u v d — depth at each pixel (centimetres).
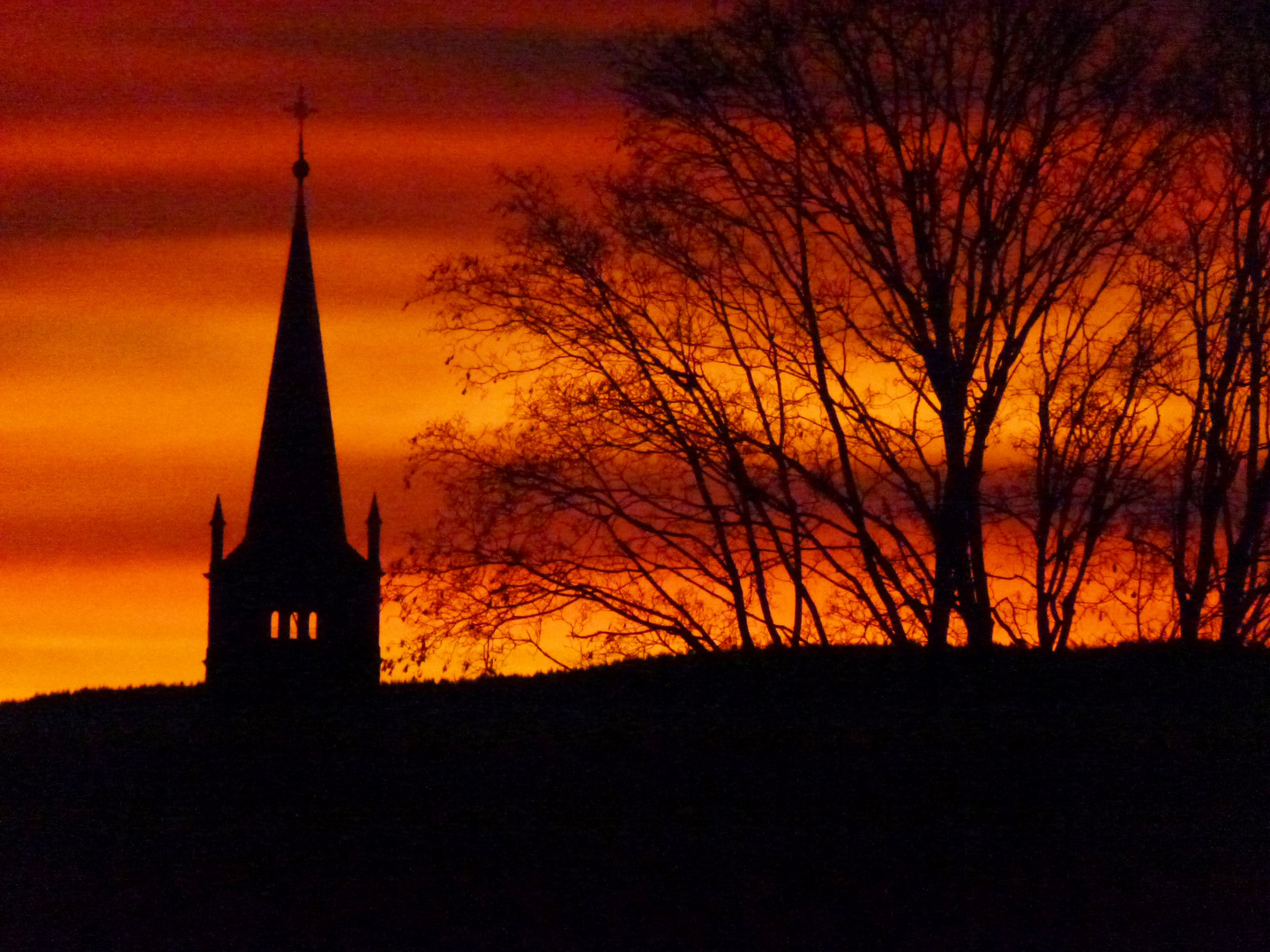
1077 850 6881
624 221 9694
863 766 7906
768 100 9544
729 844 6969
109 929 6134
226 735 8781
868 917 6278
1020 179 9588
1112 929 6153
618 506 9862
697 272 9744
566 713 9256
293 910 6394
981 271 9919
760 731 8500
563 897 6488
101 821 7350
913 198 9512
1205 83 9731
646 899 6462
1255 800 7388
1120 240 9762
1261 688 9438
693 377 9675
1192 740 8275
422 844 7025
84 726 9425
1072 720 8694
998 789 7569
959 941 6078
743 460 9738
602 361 9850
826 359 9719
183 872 6738
